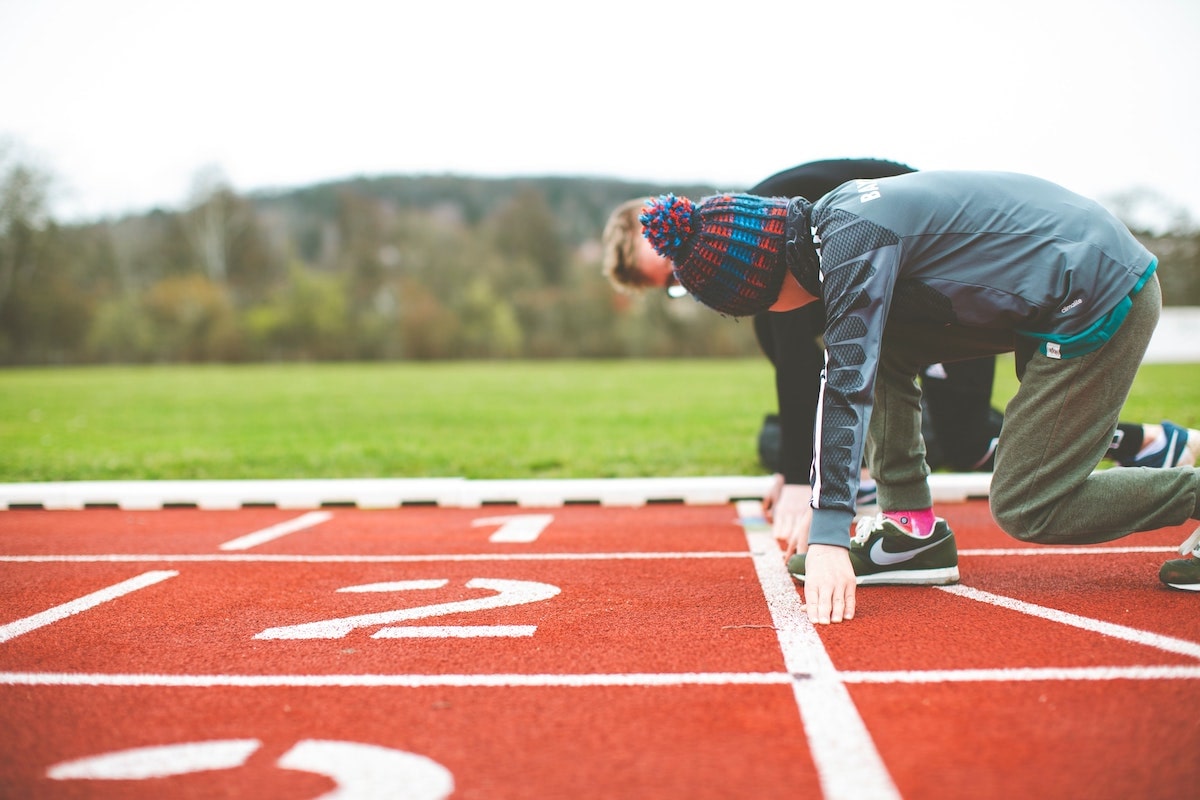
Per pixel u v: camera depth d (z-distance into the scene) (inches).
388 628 97.8
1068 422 89.0
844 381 83.5
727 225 84.7
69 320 1492.4
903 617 96.1
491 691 77.1
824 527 88.2
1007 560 125.3
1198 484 91.2
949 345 96.1
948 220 83.6
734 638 90.6
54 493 191.8
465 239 1889.8
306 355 1568.7
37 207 1465.3
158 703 75.8
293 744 66.7
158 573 128.7
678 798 56.7
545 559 135.6
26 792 59.6
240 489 194.1
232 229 1855.3
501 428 330.6
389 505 189.3
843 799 56.0
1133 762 59.8
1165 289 852.6
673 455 242.2
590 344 1588.3
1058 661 80.0
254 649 90.8
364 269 1796.3
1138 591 104.3
